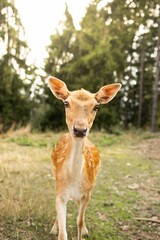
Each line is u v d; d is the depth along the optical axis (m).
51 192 5.79
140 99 20.25
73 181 3.55
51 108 17.41
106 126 17.53
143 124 21.27
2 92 15.96
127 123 20.81
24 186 5.80
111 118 17.94
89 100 3.40
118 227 4.56
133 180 7.19
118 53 18.69
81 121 3.22
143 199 5.86
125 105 20.88
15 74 15.59
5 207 4.57
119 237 4.25
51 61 18.31
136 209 5.31
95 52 17.38
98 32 17.53
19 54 13.12
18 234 4.05
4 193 5.24
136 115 21.44
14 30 11.96
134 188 6.52
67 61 18.20
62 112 17.34
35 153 9.27
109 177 7.34
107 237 4.23
